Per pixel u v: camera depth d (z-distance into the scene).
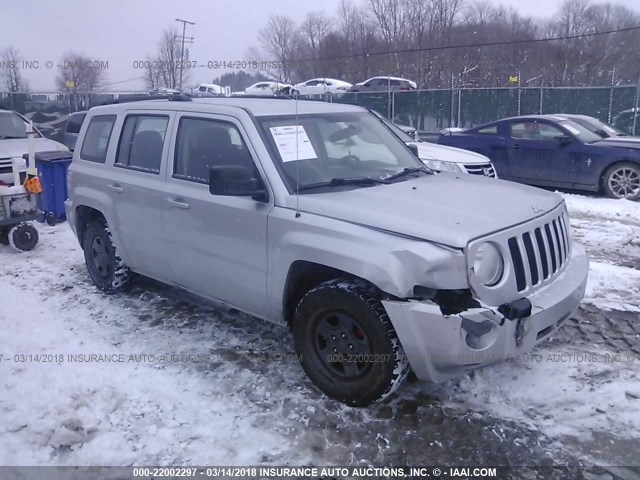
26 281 6.55
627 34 45.91
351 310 3.74
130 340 4.96
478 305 3.44
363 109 5.54
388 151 5.11
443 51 42.44
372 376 3.75
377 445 3.56
